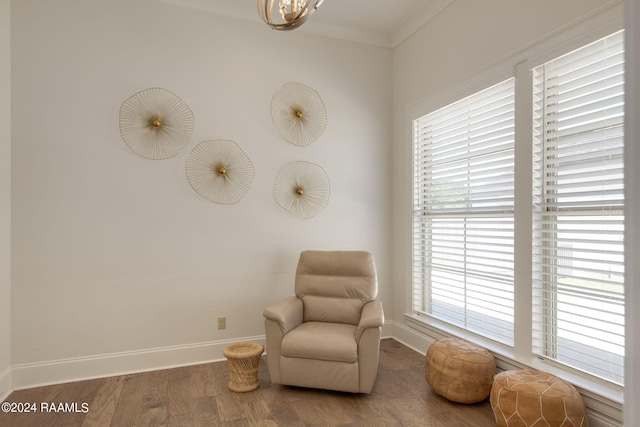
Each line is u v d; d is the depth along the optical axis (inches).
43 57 110.3
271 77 135.3
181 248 124.0
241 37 131.6
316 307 120.6
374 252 150.4
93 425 88.4
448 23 123.6
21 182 108.2
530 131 95.6
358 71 148.3
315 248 141.1
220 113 128.6
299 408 96.0
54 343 110.9
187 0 124.4
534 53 94.0
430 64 131.8
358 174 147.9
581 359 87.6
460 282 121.2
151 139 120.6
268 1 68.0
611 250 80.4
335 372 99.8
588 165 84.9
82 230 113.7
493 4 106.3
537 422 76.4
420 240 140.4
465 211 118.8
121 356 117.0
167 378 113.6
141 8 120.3
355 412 94.0
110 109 116.5
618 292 79.4
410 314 141.7
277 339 104.4
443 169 128.7
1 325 102.0
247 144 131.8
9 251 106.0
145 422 89.6
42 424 88.7
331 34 143.7
